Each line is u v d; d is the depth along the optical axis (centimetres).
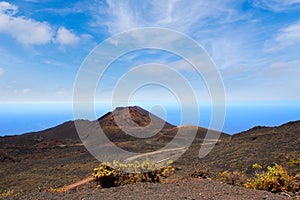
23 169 1722
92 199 439
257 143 1719
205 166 1047
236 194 465
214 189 501
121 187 529
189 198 434
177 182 576
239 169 972
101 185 686
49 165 1805
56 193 493
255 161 1058
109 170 702
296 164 930
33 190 968
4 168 1833
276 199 440
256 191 494
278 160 1034
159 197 442
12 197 486
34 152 2884
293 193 529
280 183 569
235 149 1559
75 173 1305
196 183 558
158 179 670
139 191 490
